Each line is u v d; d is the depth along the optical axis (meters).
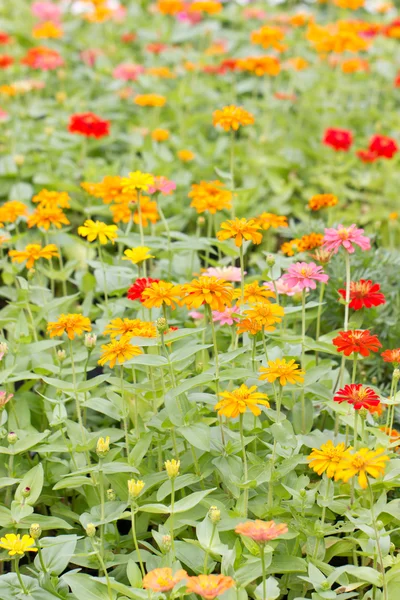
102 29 8.27
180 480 2.68
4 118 5.91
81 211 5.21
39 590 2.45
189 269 4.04
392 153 5.14
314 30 6.79
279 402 2.64
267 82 6.60
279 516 2.71
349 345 2.69
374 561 2.50
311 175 6.01
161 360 2.61
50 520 2.65
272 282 3.42
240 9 8.66
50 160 5.76
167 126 6.23
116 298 4.13
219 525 2.46
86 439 2.87
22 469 3.04
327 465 2.39
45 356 3.37
